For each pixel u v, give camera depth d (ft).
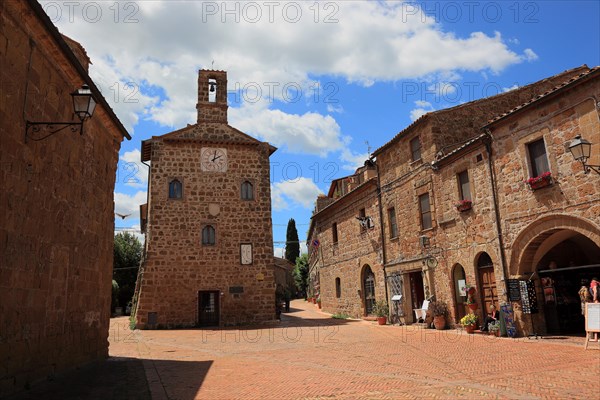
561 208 38.50
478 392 21.84
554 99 39.37
